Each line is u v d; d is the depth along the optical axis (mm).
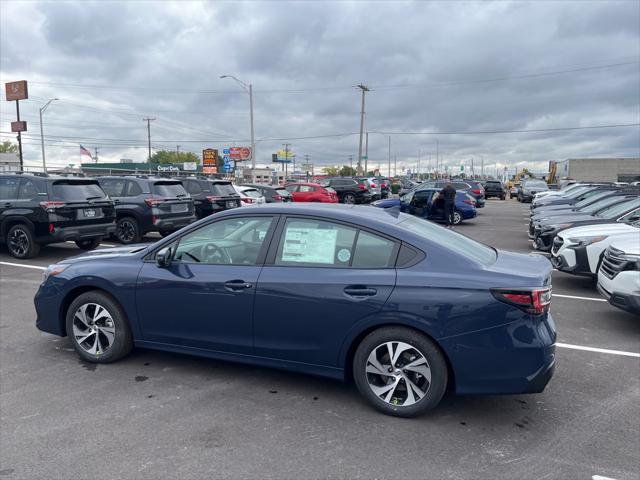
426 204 18344
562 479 2939
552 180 62188
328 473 2957
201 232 4273
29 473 2912
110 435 3352
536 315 3432
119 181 12531
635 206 9445
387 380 3678
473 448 3270
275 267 3924
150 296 4277
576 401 3996
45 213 9617
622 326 6141
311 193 25344
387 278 3607
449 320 3451
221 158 77938
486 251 4180
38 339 5285
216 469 2979
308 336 3801
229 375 4375
